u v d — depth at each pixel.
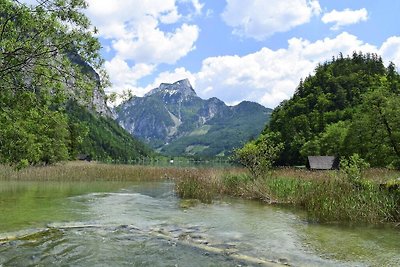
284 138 100.56
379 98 48.97
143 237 12.84
